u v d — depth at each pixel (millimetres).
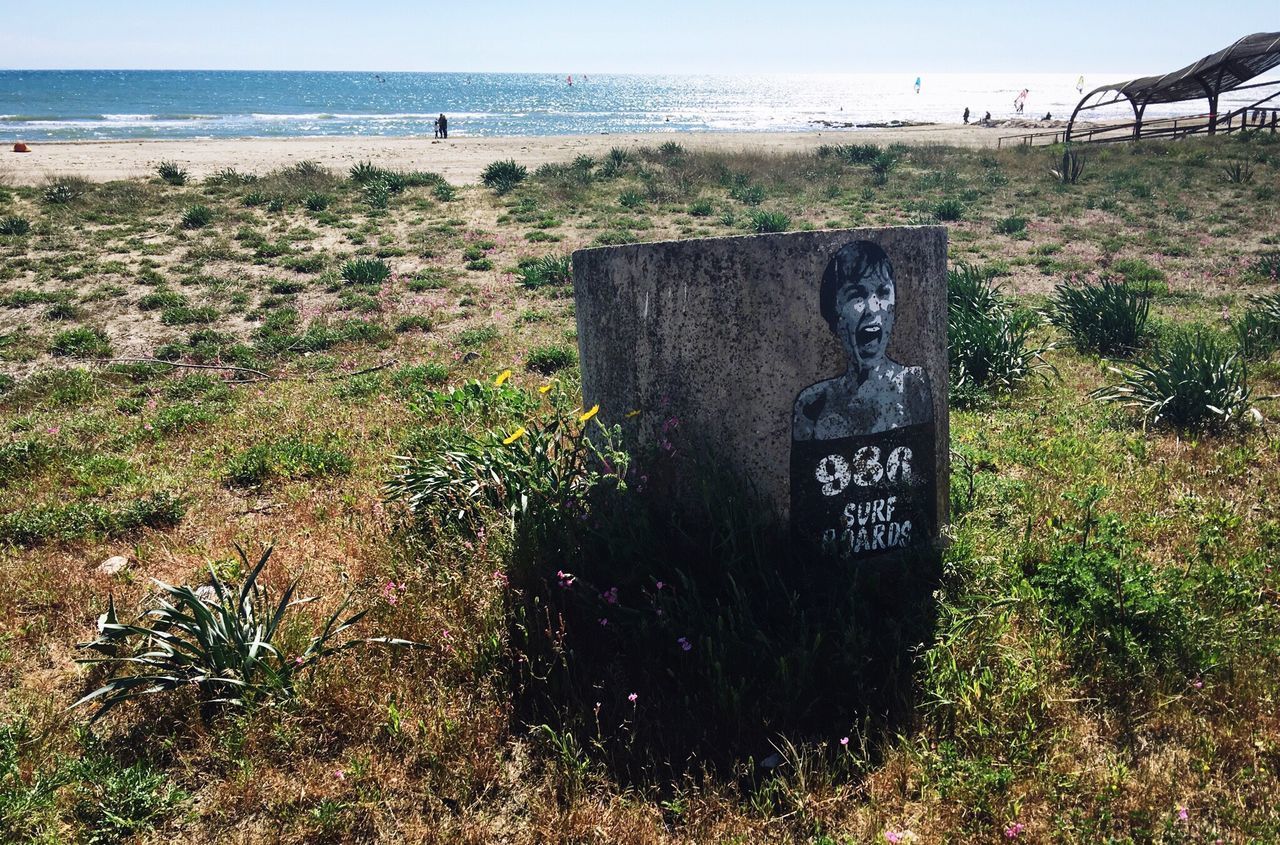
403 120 74062
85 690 3359
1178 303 10500
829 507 3732
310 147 33812
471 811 2742
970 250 14406
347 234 15891
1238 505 4621
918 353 3736
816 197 19891
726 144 35094
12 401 7590
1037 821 2596
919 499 3881
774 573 3547
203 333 9844
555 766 2857
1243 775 2721
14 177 21531
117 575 4301
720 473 3652
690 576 3523
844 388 3619
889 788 2752
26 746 2994
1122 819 2604
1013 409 6574
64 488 5523
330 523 4746
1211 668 3141
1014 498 4703
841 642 3295
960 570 3740
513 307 11062
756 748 2963
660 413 3758
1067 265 12922
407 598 3760
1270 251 13469
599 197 20141
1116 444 5637
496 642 3367
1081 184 20828
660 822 2684
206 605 3490
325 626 3521
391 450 5840
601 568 3691
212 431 6535
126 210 17344
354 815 2709
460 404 4992
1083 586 3510
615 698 3160
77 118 67875
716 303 3533
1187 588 3594
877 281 3547
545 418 5953
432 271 13211
